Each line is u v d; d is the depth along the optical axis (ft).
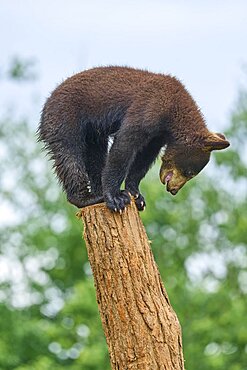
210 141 40.42
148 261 35.55
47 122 41.93
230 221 133.08
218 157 132.98
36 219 132.05
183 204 131.54
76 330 103.81
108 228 35.63
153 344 34.78
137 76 41.29
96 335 99.25
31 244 128.98
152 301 35.12
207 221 133.39
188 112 40.73
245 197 134.82
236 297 122.52
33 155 135.85
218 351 102.53
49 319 127.03
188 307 103.55
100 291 35.60
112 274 35.35
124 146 39.40
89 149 42.42
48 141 41.88
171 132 40.91
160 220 124.98
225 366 101.81
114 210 35.70
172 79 41.34
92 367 94.32
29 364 105.40
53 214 132.36
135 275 35.24
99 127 41.42
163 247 128.16
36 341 108.58
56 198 132.77
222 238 133.28
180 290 104.99
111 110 40.93
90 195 41.29
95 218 35.81
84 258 127.13
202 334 100.17
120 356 34.99
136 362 34.76
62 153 41.52
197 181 132.77
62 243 126.72
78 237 125.29
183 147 40.86
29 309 126.11
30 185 134.00
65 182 41.52
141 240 35.70
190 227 131.95
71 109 41.57
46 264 129.29
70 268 128.88
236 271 132.05
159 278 35.68
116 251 35.42
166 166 41.55
